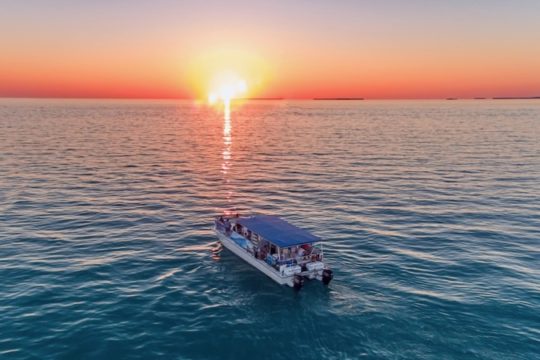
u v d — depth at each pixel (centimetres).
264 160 9600
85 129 16762
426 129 16575
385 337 2706
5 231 4634
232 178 7631
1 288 3316
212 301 3198
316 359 2500
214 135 15300
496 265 3784
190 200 6112
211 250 4234
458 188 6656
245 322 2900
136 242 4403
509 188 6606
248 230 4109
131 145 11994
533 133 14350
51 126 17688
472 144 11669
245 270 3762
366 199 6094
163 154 10425
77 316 2941
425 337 2697
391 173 7894
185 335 2748
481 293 3269
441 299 3181
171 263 3894
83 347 2591
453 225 4894
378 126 18475
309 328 2822
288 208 5697
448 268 3728
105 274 3622
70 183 6994
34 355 2500
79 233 4631
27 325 2808
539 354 2508
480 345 2602
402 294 3266
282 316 2977
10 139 12456
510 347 2580
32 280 3472
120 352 2556
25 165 8375
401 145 11744
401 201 5950
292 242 3516
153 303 3153
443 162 8938
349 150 10962
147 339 2695
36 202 5806
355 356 2520
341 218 5222
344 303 3147
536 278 3528
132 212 5462
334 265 3806
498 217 5175
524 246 4231
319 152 10694
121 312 3014
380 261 3888
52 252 4078
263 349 2603
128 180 7356
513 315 2947
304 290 3356
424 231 4697
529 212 5362
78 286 3391
